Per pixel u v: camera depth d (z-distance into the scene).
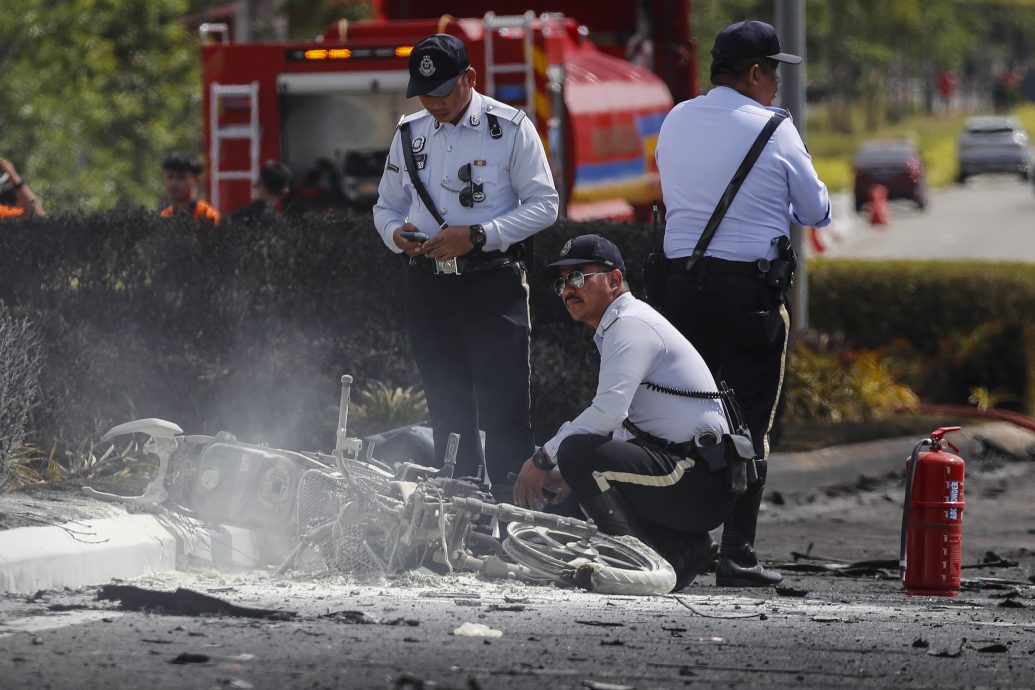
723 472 22.88
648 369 22.80
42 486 27.02
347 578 22.02
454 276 25.48
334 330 35.62
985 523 38.12
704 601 21.73
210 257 34.34
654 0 63.28
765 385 24.28
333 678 15.10
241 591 20.53
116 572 21.70
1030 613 22.38
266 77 49.97
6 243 32.91
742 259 23.89
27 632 17.02
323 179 50.50
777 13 51.56
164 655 15.95
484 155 25.48
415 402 35.12
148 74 86.19
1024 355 59.31
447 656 16.31
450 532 22.48
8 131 73.38
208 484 23.19
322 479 22.69
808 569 28.19
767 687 15.59
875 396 54.69
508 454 26.12
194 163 43.38
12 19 76.12
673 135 24.47
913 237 136.75
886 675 16.33
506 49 47.69
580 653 16.81
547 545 22.69
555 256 37.72
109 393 31.72
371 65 49.50
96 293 33.06
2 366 25.97
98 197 73.81
